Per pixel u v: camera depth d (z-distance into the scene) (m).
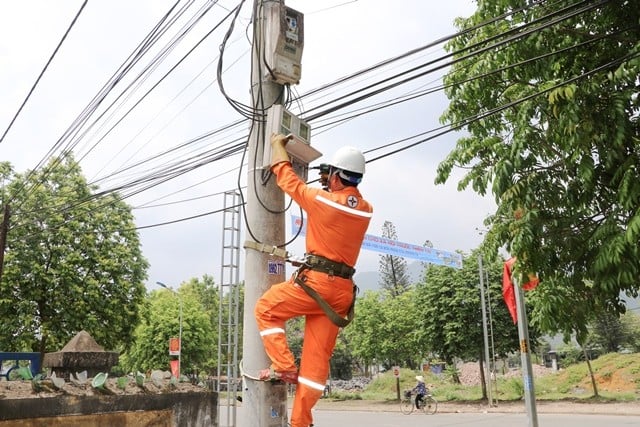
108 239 24.20
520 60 7.20
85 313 22.92
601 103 6.11
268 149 4.32
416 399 27.06
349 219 3.74
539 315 7.10
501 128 7.84
